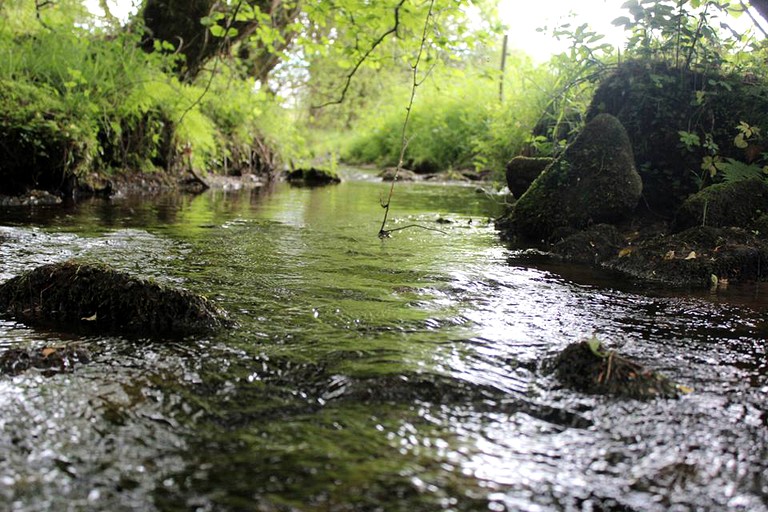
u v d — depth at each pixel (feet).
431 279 11.06
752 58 16.26
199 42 33.06
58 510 3.99
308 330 7.86
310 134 61.16
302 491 4.31
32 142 21.24
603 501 4.32
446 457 4.86
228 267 11.60
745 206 13.94
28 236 14.14
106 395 5.79
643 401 5.99
